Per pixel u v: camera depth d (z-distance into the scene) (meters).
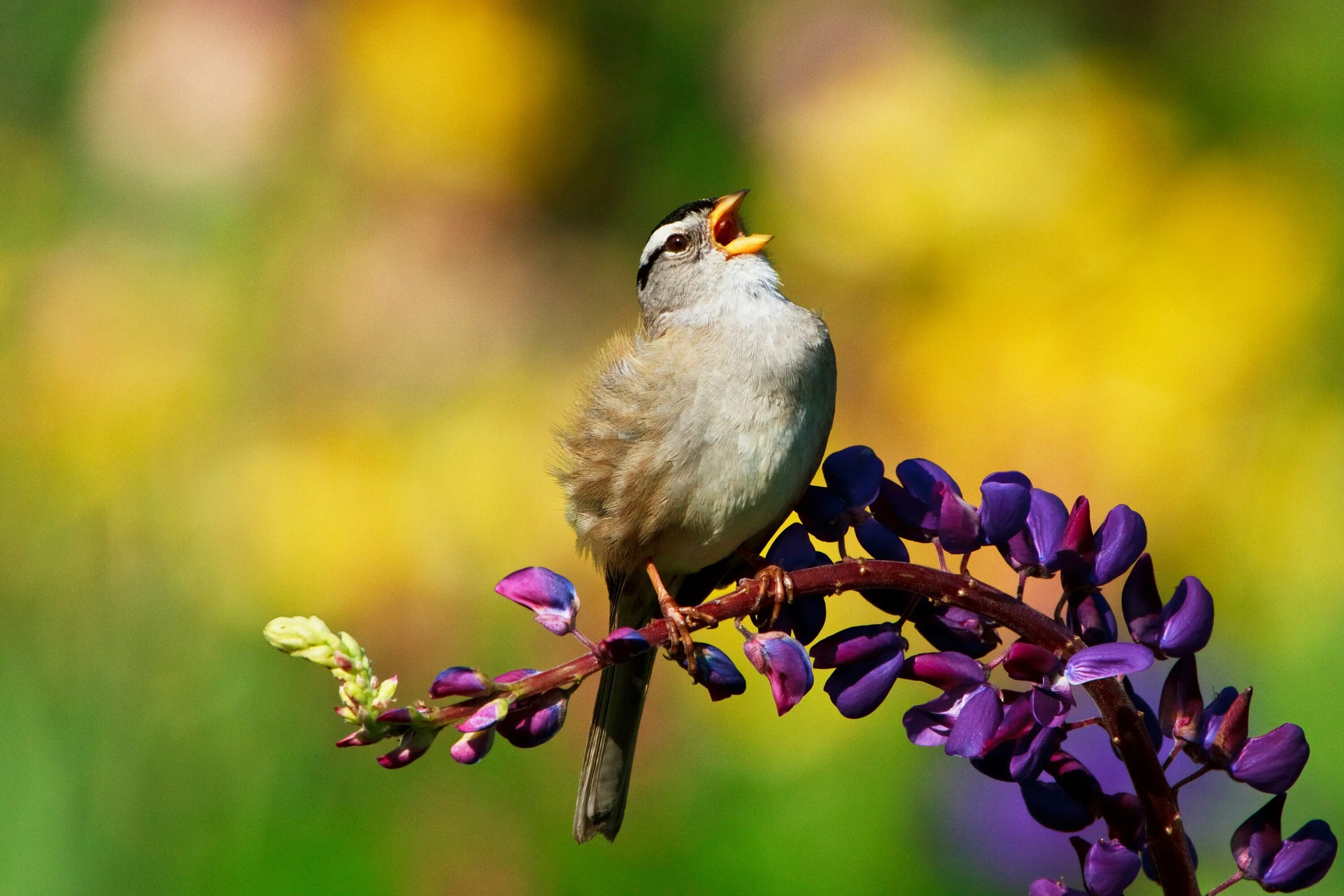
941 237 10.19
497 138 10.46
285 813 8.20
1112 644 3.57
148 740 8.45
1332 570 9.21
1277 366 9.84
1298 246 10.10
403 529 9.17
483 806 8.19
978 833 7.92
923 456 9.63
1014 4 10.92
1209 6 11.16
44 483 9.40
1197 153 10.79
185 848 8.09
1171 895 3.62
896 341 10.06
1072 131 10.35
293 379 9.77
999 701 3.62
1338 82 10.82
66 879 7.90
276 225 10.15
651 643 4.18
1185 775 7.92
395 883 8.02
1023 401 9.69
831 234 10.38
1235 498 9.52
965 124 10.30
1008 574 8.49
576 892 8.06
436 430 9.53
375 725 3.46
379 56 10.33
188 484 9.44
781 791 8.26
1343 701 8.71
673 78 11.17
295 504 9.16
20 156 10.28
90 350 9.68
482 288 10.12
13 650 8.73
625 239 10.91
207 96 10.05
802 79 10.73
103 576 9.11
